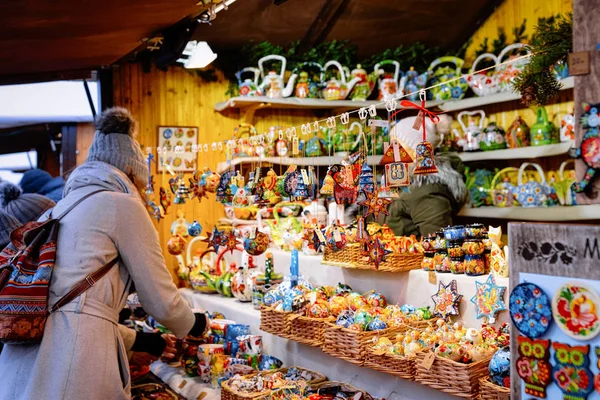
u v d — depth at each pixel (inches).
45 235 83.5
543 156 161.6
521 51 176.2
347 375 104.0
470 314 96.3
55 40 120.3
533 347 48.7
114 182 89.5
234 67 191.8
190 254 186.9
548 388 48.0
